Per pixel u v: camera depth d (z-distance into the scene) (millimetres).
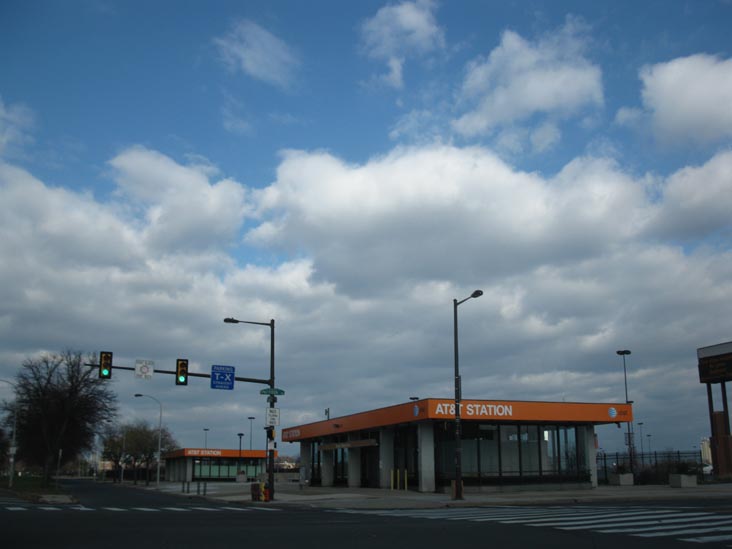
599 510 24281
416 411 38938
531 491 39531
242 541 14641
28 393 57625
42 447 64000
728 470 50312
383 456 46062
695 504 27719
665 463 52344
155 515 24250
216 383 35125
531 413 39250
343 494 38688
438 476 40219
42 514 24578
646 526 17500
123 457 110688
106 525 19156
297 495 38719
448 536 15570
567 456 42188
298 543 14195
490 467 40125
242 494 45312
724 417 52625
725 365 52188
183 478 92562
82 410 59344
